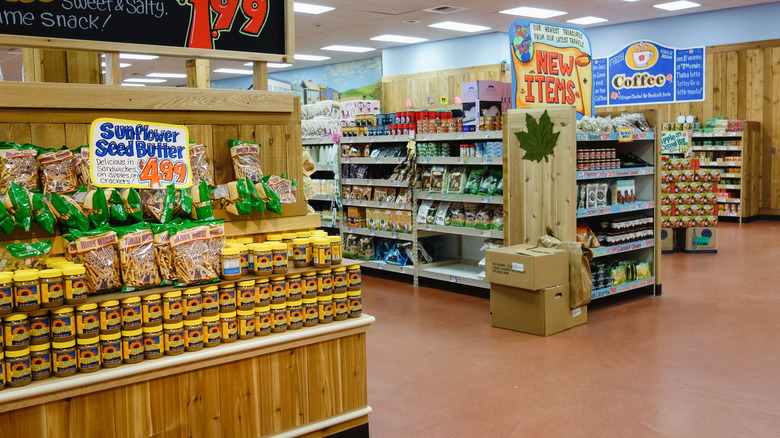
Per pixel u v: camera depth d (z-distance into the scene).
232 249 2.66
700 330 4.92
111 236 2.44
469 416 3.44
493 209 6.03
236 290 2.69
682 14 12.46
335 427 2.97
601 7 11.49
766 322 5.09
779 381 3.83
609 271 5.77
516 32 5.45
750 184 11.60
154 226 2.56
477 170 6.17
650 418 3.36
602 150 5.57
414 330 5.12
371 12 11.44
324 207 8.07
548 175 5.27
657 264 6.12
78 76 3.38
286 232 3.06
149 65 17.62
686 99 10.54
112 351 2.38
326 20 12.11
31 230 2.47
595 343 4.66
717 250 8.54
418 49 15.41
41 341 2.28
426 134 6.39
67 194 2.52
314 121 8.04
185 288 2.55
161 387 2.49
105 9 2.65
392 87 16.03
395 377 4.05
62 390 2.27
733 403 3.52
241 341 2.68
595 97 11.32
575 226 5.17
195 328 2.56
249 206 2.83
